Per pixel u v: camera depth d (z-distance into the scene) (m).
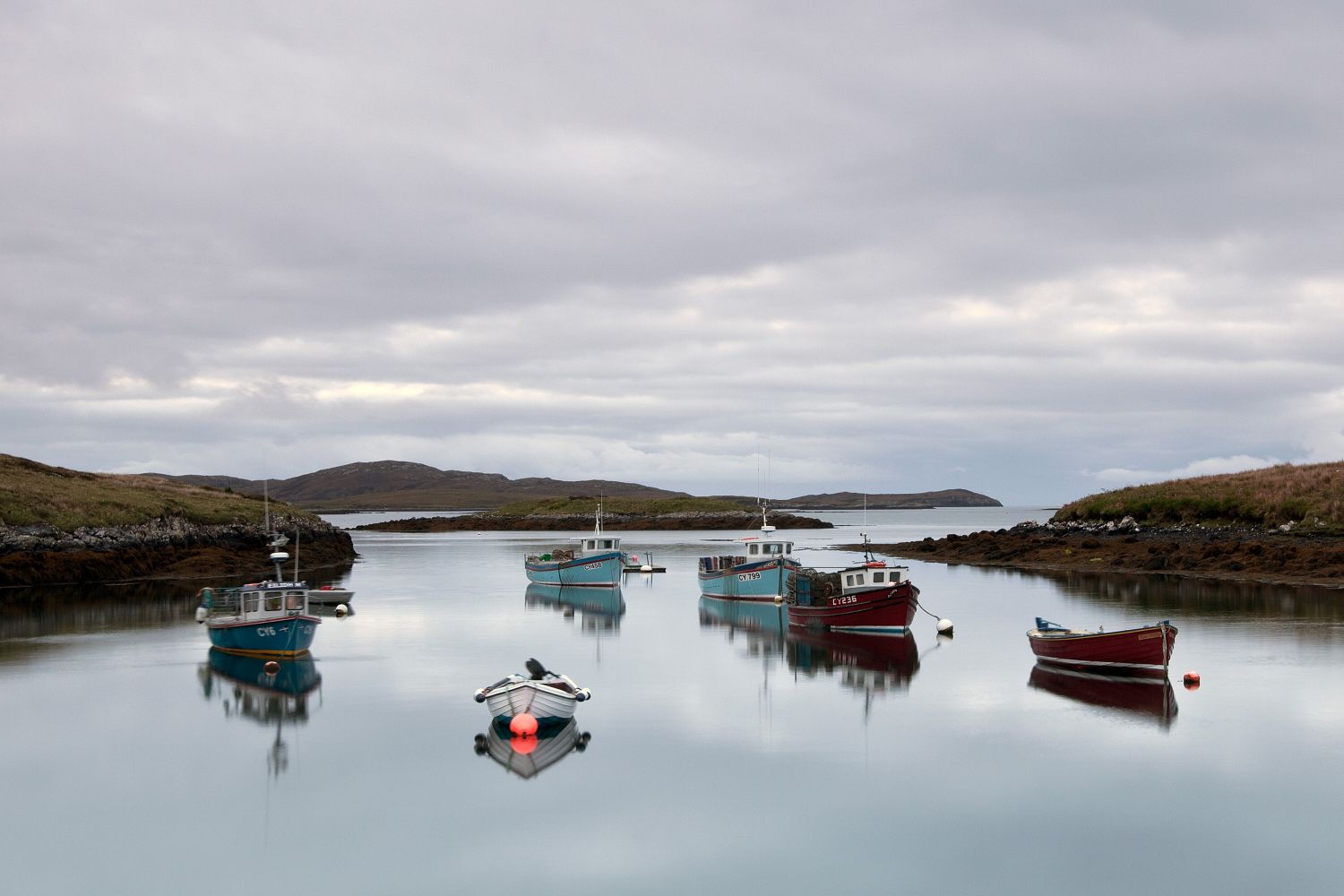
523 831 25.25
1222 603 60.81
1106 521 100.00
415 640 53.38
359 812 26.62
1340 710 35.19
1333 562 71.69
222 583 81.38
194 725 34.91
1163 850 23.77
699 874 22.84
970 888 22.11
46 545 82.31
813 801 27.06
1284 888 21.97
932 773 29.11
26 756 31.36
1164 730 32.97
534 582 85.94
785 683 41.34
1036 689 39.41
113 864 23.64
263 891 22.28
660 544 171.62
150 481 121.12
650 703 37.75
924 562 100.56
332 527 124.94
